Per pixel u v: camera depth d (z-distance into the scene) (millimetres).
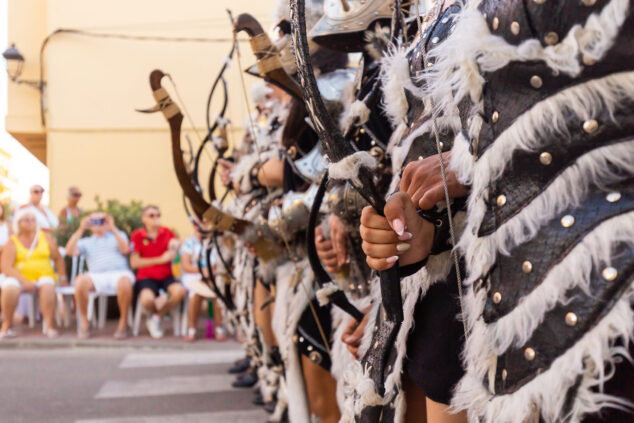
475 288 927
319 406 2428
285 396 3264
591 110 778
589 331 750
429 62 1163
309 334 2369
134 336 7434
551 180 808
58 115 10672
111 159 10711
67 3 10672
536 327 799
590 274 757
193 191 2488
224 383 4938
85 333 7258
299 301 2357
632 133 768
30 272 7305
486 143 890
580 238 771
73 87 10688
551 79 808
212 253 5715
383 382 1110
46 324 7348
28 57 11188
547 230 802
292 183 2414
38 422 3828
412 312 1166
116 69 10711
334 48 1704
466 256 962
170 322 8750
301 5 979
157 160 10727
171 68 10602
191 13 10625
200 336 7496
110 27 10703
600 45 766
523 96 837
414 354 1165
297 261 2375
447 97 1034
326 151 1030
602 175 774
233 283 3512
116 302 8594
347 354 2064
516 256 831
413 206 1033
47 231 7840
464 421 1108
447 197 974
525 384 810
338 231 1644
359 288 1804
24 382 5066
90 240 7465
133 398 4465
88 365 5852
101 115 10711
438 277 1116
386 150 1472
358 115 1510
